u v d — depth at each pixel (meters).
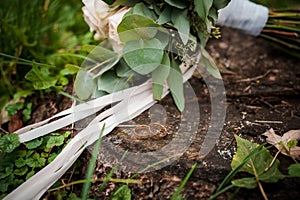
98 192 0.44
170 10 0.50
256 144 0.46
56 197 0.45
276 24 0.64
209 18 0.51
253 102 0.56
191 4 0.49
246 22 0.61
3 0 0.64
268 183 0.42
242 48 0.68
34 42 0.64
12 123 0.56
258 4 0.64
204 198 0.42
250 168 0.43
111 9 0.52
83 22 0.72
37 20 0.66
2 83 0.63
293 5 0.67
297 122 0.51
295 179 0.43
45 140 0.50
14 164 0.48
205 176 0.43
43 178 0.45
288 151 0.45
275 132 0.49
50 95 0.59
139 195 0.43
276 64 0.64
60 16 0.70
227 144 0.47
